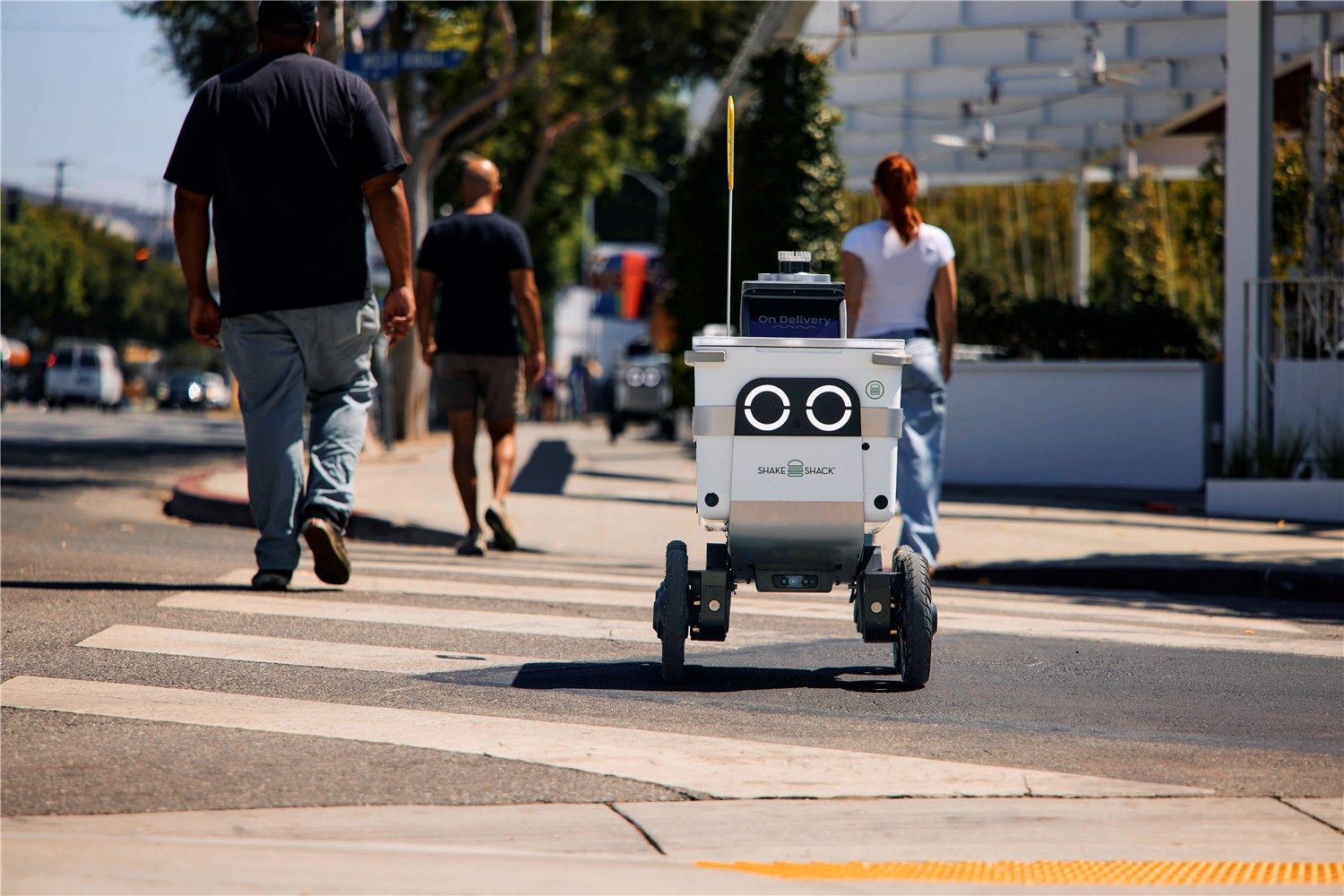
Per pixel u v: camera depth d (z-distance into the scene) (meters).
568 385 114.31
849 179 61.12
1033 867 7.32
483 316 20.98
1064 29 43.34
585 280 146.50
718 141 42.56
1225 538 23.53
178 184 14.74
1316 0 36.53
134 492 31.73
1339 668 12.83
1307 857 7.54
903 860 7.39
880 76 48.31
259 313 14.90
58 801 7.91
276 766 8.71
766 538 11.29
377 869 7.01
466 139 65.69
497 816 7.91
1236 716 10.80
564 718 10.18
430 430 78.75
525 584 17.03
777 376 11.16
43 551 19.27
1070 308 37.25
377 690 10.86
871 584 11.53
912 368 17.22
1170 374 34.47
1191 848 7.65
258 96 14.63
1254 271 29.50
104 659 11.47
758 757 9.22
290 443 15.30
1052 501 30.98
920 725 10.29
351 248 14.99
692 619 11.65
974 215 77.06
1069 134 56.88
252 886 6.74
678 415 62.12
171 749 9.01
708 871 7.16
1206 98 48.66
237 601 14.52
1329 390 29.30
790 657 12.95
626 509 27.56
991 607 16.61
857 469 11.22
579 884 6.91
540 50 55.16
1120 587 19.53
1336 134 32.22
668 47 73.88
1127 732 10.21
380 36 50.28
